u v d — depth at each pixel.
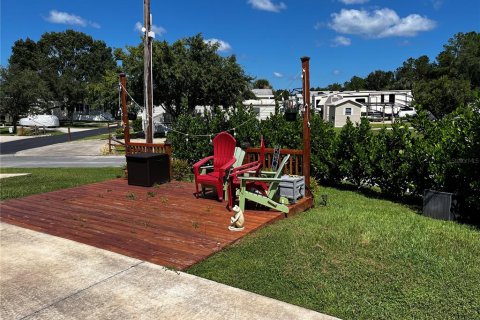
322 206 6.05
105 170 11.07
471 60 45.25
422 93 31.58
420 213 5.74
